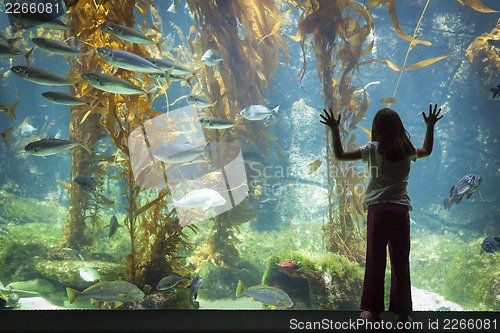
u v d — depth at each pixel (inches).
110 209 477.1
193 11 290.2
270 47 308.3
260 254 343.9
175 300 204.2
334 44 275.0
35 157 583.8
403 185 108.3
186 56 401.1
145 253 228.7
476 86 578.6
